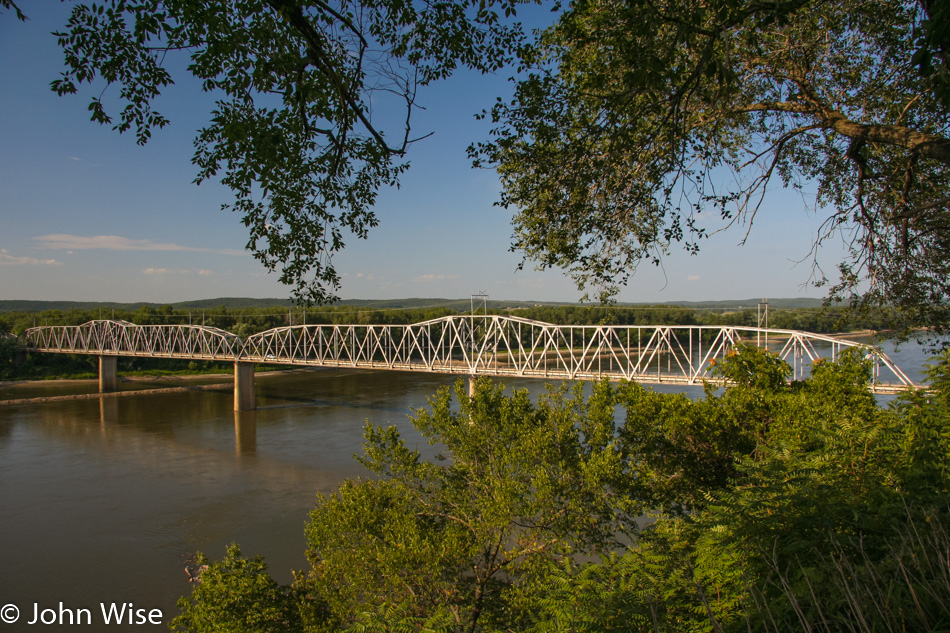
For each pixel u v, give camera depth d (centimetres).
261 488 4022
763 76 1098
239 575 1559
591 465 1421
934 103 959
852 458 711
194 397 8938
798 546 546
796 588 497
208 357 9750
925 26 589
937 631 401
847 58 1073
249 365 7619
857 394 1620
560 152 996
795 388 1905
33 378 11362
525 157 1005
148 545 3050
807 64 1021
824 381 1720
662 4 862
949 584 422
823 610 473
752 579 548
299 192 952
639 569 682
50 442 5597
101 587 2602
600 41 880
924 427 819
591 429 1616
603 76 897
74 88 823
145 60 842
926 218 1052
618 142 909
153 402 8431
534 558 1445
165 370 12250
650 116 973
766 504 609
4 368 11456
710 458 1767
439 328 12181
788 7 740
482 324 7338
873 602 430
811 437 823
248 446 5334
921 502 614
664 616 574
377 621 982
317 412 7175
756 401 1786
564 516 1467
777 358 1950
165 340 11419
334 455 4938
